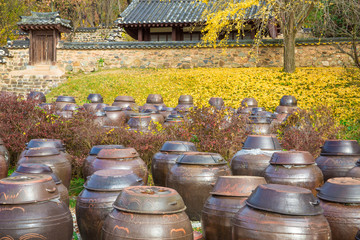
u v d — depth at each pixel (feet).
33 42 67.05
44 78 65.41
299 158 15.93
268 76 56.34
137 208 10.73
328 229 10.46
